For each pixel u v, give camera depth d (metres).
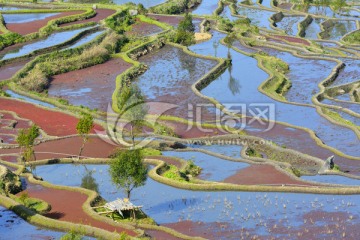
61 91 115.81
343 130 95.12
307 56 136.75
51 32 155.75
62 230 61.50
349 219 64.38
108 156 83.50
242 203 68.94
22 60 133.62
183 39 145.50
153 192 72.50
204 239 59.88
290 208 67.38
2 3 186.00
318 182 74.06
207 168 80.88
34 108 104.88
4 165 80.00
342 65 129.88
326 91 114.00
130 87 110.06
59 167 80.75
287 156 84.31
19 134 85.94
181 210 67.62
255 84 117.19
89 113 102.38
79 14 168.75
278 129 94.56
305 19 174.62
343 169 80.88
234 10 185.00
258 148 87.75
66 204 67.88
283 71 127.56
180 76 122.00
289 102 106.94
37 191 71.94
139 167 67.31
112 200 70.31
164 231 62.06
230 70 126.88
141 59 135.38
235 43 147.38
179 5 184.75
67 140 89.75
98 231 60.03
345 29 169.00
